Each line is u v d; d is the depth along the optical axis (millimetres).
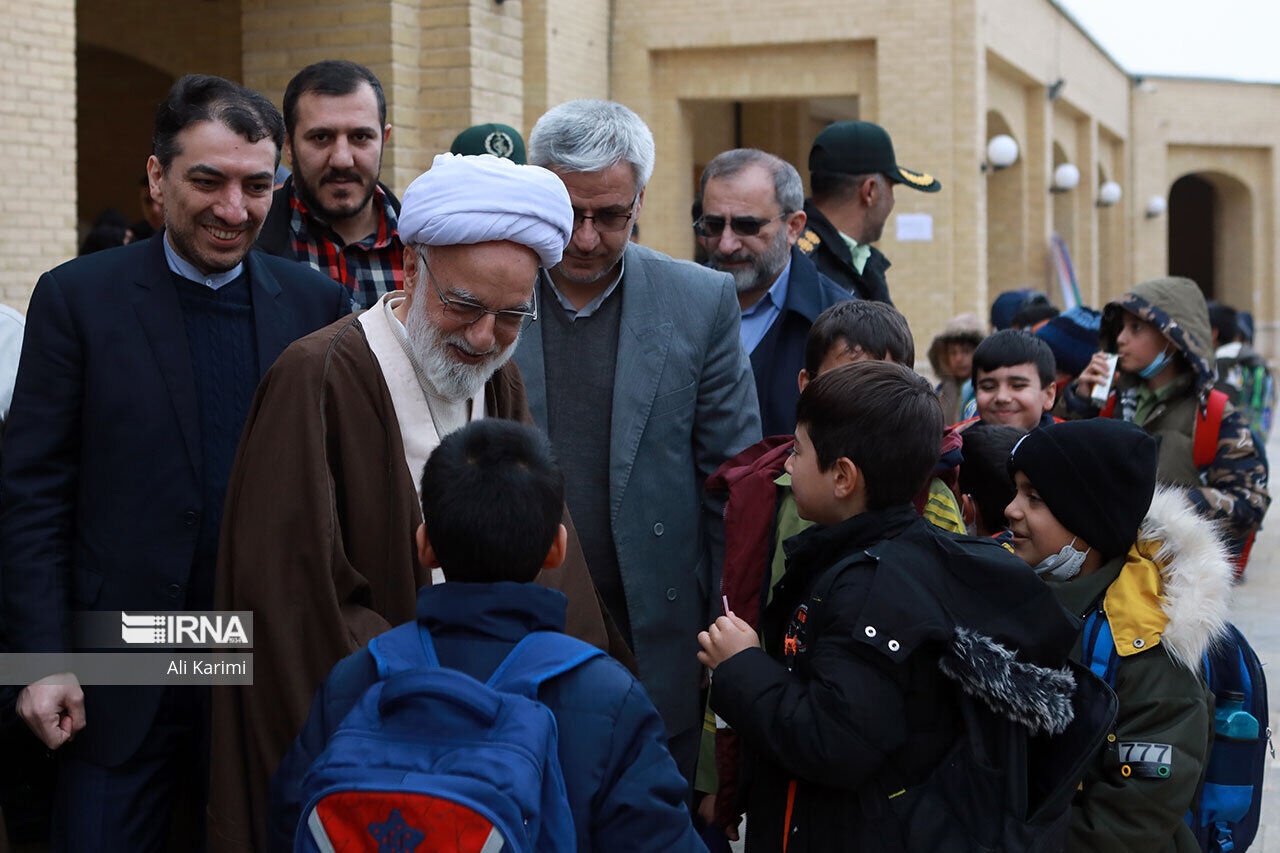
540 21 13016
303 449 2393
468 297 2393
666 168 14969
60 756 2797
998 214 18344
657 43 14641
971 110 14016
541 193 2395
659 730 1940
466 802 1675
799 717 2301
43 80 7707
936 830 2287
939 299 14125
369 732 1814
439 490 1968
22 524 2643
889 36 14055
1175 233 35750
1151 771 2533
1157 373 5141
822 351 3201
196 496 2732
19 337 3166
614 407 3158
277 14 8484
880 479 2447
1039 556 2797
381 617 2410
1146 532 2717
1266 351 29141
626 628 3205
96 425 2691
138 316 2732
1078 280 22609
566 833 1771
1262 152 28969
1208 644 2723
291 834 1953
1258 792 2887
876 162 4902
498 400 2748
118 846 2688
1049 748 2377
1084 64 21234
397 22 8211
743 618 3059
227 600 2402
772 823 2516
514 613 1927
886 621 2258
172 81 15453
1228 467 5023
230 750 2371
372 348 2533
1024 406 4156
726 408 3316
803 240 4855
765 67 14625
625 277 3240
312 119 3816
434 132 8383
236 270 2914
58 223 7828
